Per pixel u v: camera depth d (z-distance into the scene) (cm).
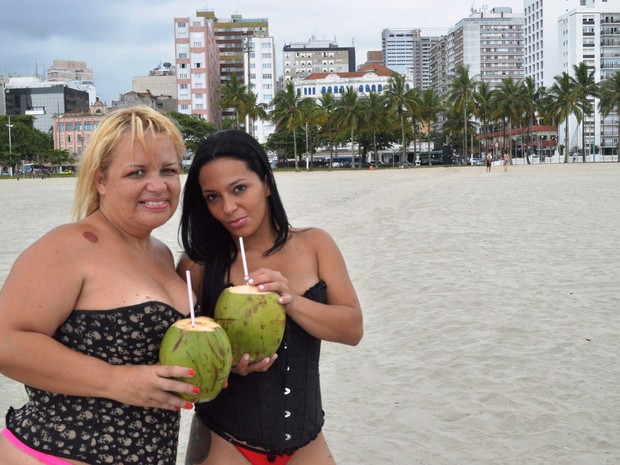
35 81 19712
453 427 452
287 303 226
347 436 445
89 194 221
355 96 8719
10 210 2373
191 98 14375
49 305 199
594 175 4350
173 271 237
